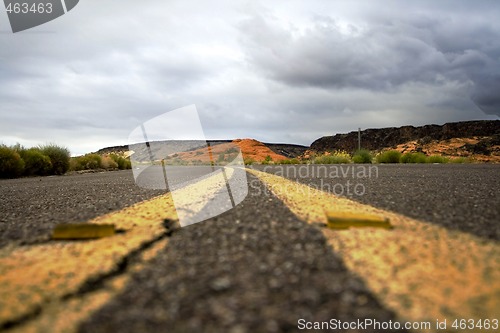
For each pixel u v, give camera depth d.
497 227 2.29
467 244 1.93
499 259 1.72
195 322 1.18
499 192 4.15
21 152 16.50
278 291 1.39
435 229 2.24
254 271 1.59
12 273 1.67
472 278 1.53
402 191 4.35
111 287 1.51
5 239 2.34
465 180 6.08
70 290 1.46
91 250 1.97
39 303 1.36
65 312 1.30
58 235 2.28
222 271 1.60
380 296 1.35
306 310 1.24
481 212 2.80
